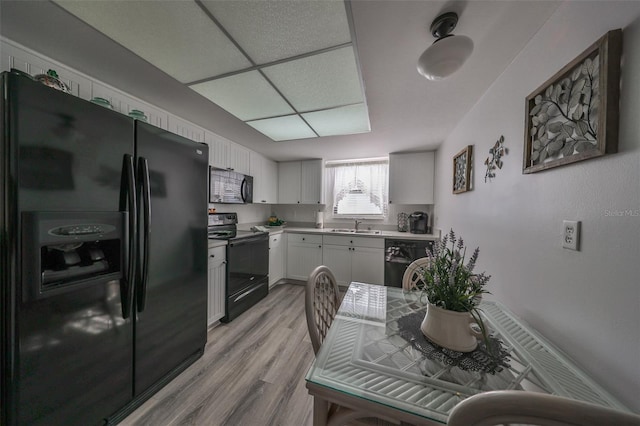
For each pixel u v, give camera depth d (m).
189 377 1.52
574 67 0.80
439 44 0.98
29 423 0.86
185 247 1.55
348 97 1.70
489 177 1.48
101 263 1.08
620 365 0.63
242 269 2.48
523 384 0.67
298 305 2.72
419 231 3.23
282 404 1.33
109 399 1.12
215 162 2.53
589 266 0.74
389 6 0.93
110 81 1.52
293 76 1.44
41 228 0.86
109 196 1.09
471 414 0.39
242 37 1.12
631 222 0.61
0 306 0.81
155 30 1.08
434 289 0.85
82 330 1.01
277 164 3.94
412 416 0.57
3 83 0.79
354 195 3.84
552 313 0.90
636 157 0.61
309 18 1.00
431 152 3.16
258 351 1.82
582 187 0.77
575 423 0.34
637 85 0.61
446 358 0.76
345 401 0.63
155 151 1.31
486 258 1.50
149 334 1.32
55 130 0.90
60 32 1.10
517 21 0.97
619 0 0.65
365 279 3.18
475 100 1.69
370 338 0.88
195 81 1.51
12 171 0.80
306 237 3.46
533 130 1.01
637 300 0.60
